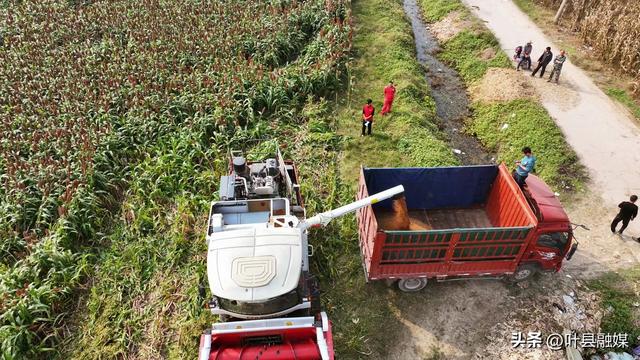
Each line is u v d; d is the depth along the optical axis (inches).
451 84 868.0
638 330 460.8
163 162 597.6
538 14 1029.2
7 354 397.4
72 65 751.1
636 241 537.3
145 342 431.2
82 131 619.2
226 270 373.7
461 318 459.2
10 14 901.2
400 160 647.8
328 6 934.4
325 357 339.3
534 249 445.1
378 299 470.6
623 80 815.1
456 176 511.5
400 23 1005.2
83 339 432.5
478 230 414.6
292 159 638.5
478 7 1060.5
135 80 727.7
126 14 908.6
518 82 802.8
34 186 544.1
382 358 425.7
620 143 679.1
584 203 588.1
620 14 892.6
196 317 438.9
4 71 733.9
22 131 634.8
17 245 499.2
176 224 525.3
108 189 575.8
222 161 609.9
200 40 826.8
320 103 745.0
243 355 348.2
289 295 377.4
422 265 441.4
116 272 482.0
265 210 442.9
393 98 733.3
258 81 740.0
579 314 467.2
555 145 668.7
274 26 868.6
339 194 583.8
